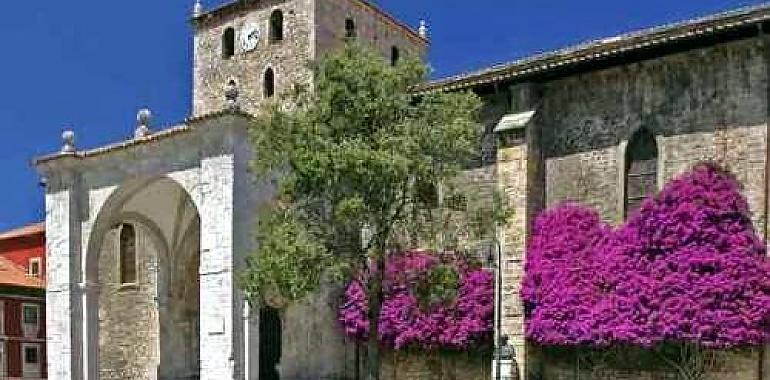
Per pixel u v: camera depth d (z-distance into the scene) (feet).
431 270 83.61
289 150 79.10
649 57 96.43
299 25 132.87
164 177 112.98
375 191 78.02
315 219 80.89
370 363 79.30
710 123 92.43
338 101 79.56
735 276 86.22
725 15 88.53
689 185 90.27
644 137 97.91
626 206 97.86
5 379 163.84
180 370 137.28
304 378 113.19
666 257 90.17
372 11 142.20
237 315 102.27
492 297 103.55
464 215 89.04
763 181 88.28
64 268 122.11
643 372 92.84
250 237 104.73
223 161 104.94
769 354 86.02
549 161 104.01
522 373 98.94
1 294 165.99
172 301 138.41
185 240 140.05
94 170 122.42
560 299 96.63
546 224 100.83
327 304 116.16
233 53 141.79
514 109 105.81
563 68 100.48
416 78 81.97
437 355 109.09
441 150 79.97
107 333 152.76
